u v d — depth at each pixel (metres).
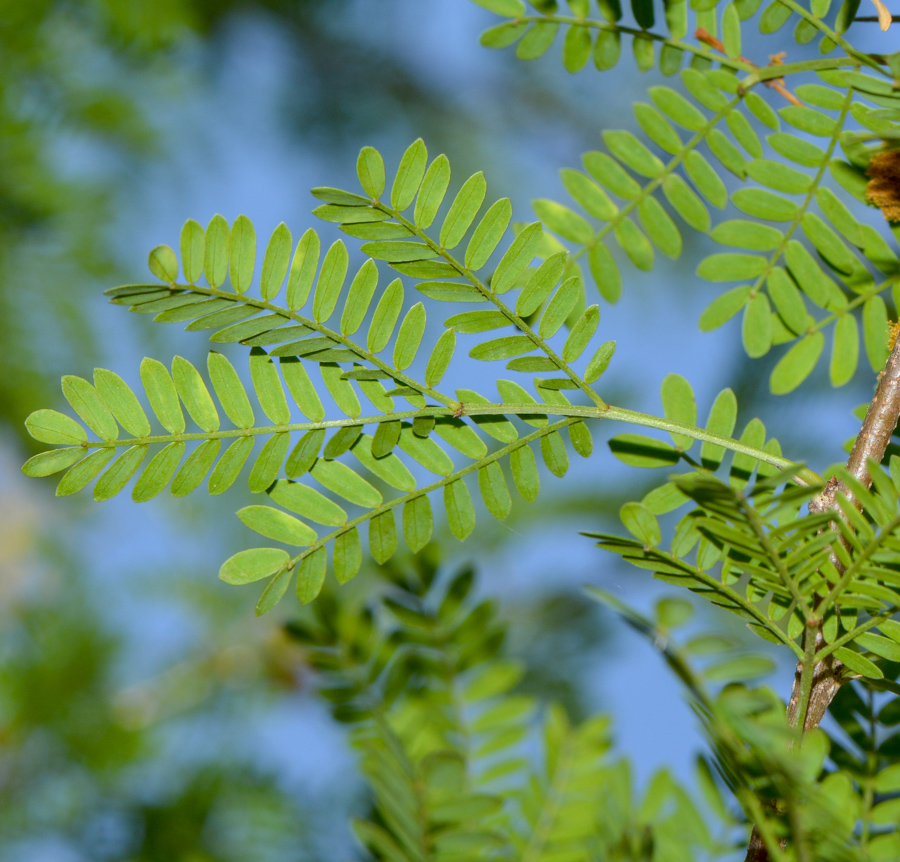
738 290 0.54
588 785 0.54
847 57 0.52
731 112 0.54
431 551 0.55
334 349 0.50
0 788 0.65
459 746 0.54
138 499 0.50
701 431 0.51
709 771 0.53
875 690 0.51
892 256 0.54
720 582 0.50
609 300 0.56
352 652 0.55
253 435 0.50
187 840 0.62
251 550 0.50
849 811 0.49
